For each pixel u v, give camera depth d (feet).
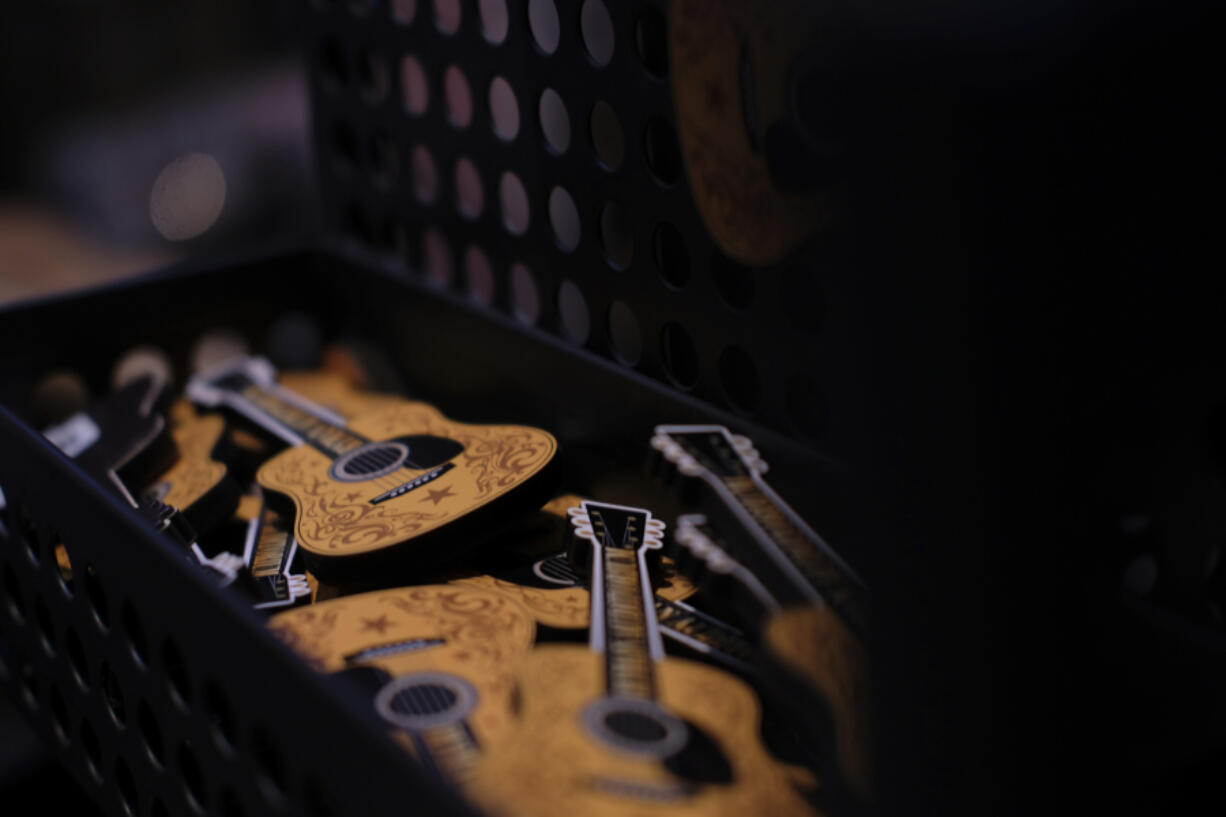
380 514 1.04
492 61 1.11
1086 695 0.91
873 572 0.92
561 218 1.24
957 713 0.91
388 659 0.95
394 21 1.18
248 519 1.12
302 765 0.87
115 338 1.25
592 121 1.11
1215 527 0.92
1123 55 0.88
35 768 1.24
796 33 0.93
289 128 2.40
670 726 0.90
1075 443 0.90
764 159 0.97
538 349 1.13
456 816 0.80
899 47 0.89
